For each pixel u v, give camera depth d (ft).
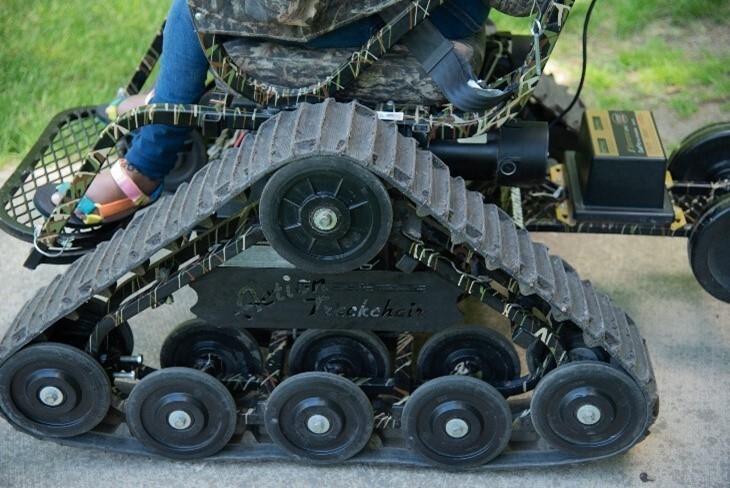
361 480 11.72
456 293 11.19
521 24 19.77
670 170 14.12
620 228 13.20
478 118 10.86
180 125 11.10
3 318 14.06
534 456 11.73
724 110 17.88
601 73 18.81
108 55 19.20
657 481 11.67
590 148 12.94
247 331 12.28
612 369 10.95
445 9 11.05
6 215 12.89
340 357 12.19
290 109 10.95
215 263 10.89
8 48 19.22
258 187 10.68
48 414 11.73
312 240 10.40
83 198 12.38
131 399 11.46
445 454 11.61
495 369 12.26
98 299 11.72
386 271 11.12
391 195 10.52
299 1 9.95
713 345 13.56
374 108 11.13
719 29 20.02
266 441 12.05
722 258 12.84
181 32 11.19
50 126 14.97
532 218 13.32
